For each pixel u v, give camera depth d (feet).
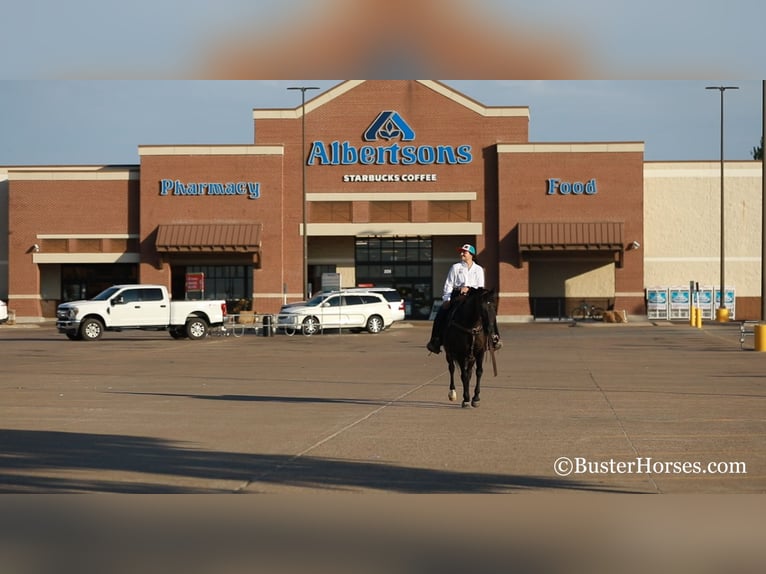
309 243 247.70
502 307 236.02
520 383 78.89
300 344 143.02
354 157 239.09
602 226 234.17
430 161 238.89
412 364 102.53
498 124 238.48
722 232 223.10
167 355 117.80
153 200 238.27
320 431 51.08
